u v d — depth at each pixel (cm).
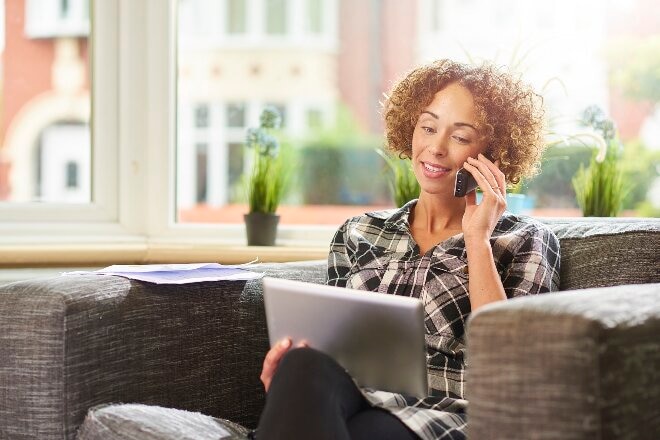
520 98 180
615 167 236
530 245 168
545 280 165
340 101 472
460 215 178
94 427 145
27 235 254
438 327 165
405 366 132
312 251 246
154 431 138
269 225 250
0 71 263
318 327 138
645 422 109
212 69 424
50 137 266
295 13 470
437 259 170
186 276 174
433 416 138
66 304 151
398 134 187
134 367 161
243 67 452
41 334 151
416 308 127
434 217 179
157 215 265
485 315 111
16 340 153
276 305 142
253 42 450
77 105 266
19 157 265
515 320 108
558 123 249
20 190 265
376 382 137
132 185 264
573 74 262
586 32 265
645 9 267
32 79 265
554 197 261
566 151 253
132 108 263
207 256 246
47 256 238
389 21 414
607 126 236
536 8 267
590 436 102
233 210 278
